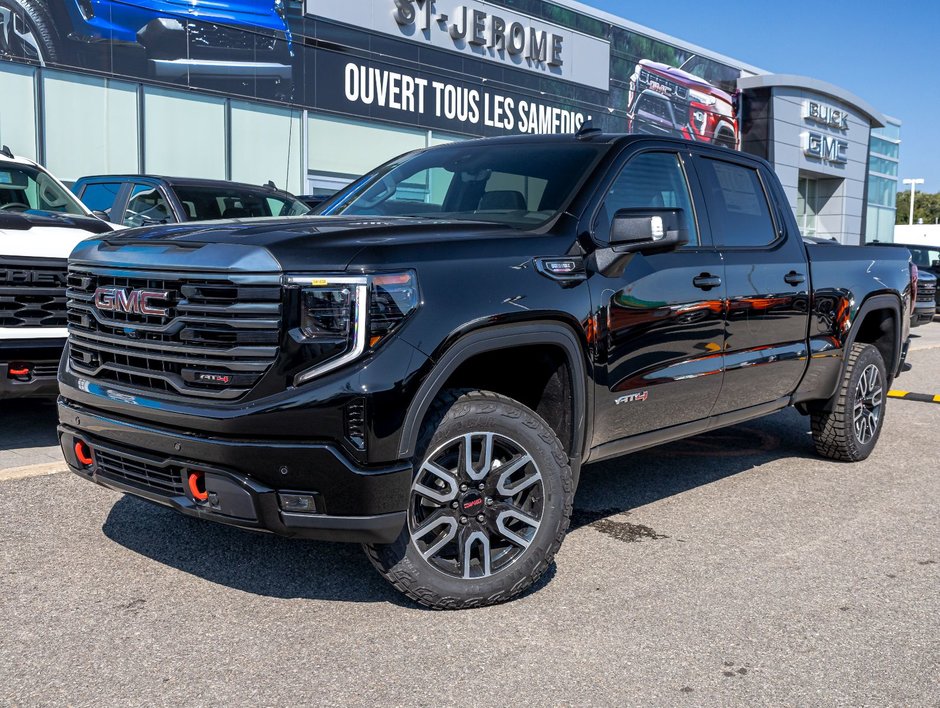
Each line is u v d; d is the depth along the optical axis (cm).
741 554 409
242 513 302
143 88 1591
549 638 317
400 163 477
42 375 528
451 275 318
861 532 445
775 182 523
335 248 303
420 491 319
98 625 320
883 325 609
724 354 448
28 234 532
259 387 298
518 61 2278
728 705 274
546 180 404
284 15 1783
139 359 328
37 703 267
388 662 297
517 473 347
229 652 302
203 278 307
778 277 487
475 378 374
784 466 579
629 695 279
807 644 317
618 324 379
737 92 3108
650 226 363
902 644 319
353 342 297
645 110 2703
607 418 385
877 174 3878
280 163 1814
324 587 358
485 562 337
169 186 829
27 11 1435
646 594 359
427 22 2048
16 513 436
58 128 1491
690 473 556
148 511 443
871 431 596
